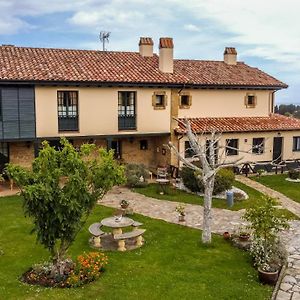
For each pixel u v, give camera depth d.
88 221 16.17
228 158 25.83
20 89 20.83
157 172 24.25
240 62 31.91
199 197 20.52
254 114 28.81
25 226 15.54
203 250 13.46
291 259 12.89
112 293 10.30
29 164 22.77
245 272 11.81
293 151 28.31
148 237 14.64
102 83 22.34
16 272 11.52
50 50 25.16
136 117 24.11
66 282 10.72
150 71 25.09
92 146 11.83
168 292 10.46
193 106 26.38
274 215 12.14
